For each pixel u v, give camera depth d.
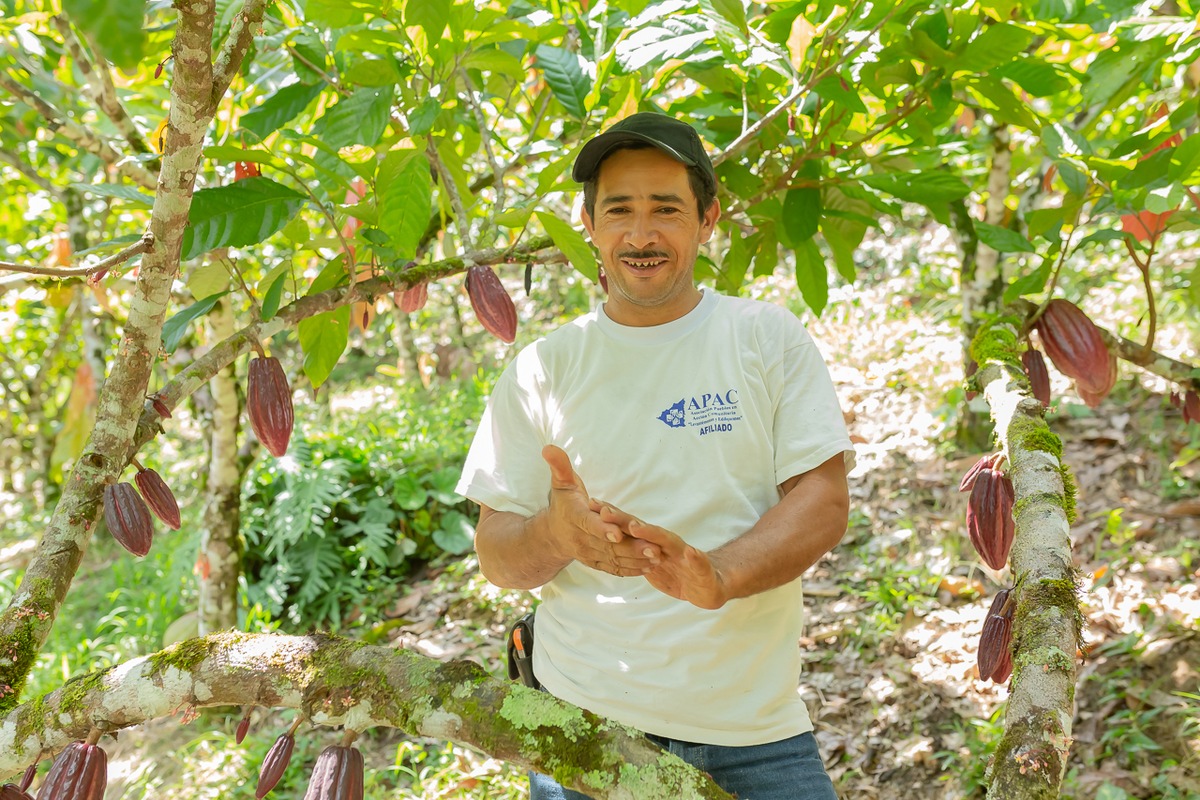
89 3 0.45
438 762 3.34
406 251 1.99
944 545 3.95
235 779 3.44
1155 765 2.80
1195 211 2.03
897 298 6.37
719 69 2.51
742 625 1.54
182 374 1.66
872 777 3.03
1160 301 5.24
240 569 4.08
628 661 1.56
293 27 2.53
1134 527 3.78
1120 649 3.20
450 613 4.50
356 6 1.96
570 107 2.28
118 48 0.45
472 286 2.02
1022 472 1.42
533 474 1.69
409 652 1.14
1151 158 1.96
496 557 1.61
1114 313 5.23
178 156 1.29
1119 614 3.38
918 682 3.32
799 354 1.60
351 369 8.89
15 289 2.15
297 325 2.04
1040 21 2.56
